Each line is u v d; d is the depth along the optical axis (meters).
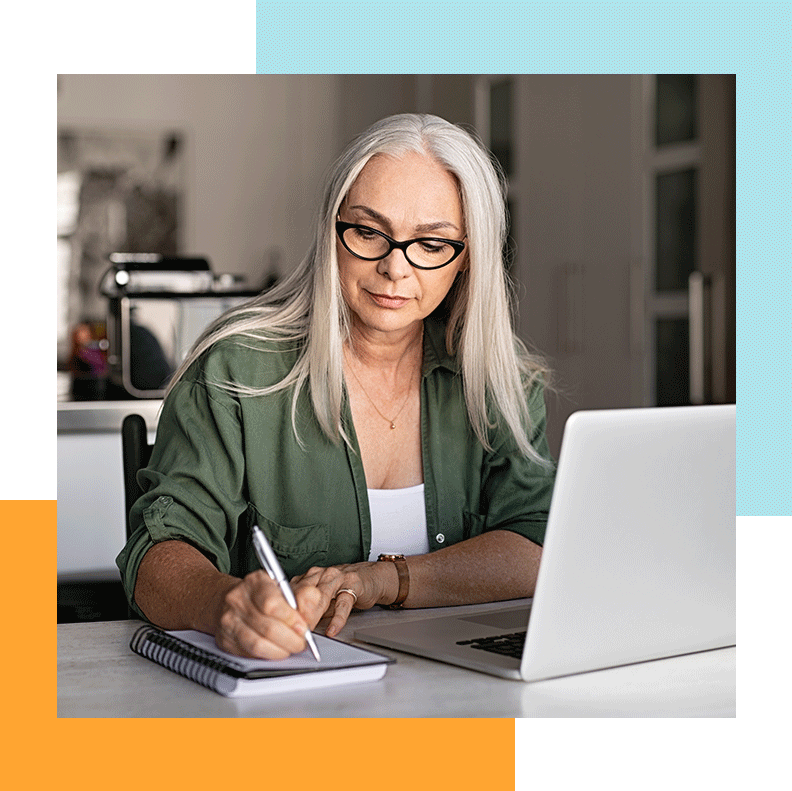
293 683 0.90
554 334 4.62
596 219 4.25
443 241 1.32
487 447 1.52
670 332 3.75
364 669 0.93
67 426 2.55
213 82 6.16
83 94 5.96
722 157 3.40
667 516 0.98
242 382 1.38
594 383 4.27
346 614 1.13
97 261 6.00
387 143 1.30
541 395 1.60
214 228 6.21
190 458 1.30
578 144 4.38
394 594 1.24
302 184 6.34
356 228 1.31
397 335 1.43
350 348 1.45
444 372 1.51
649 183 3.86
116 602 2.67
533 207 4.82
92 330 3.44
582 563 0.93
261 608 0.92
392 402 1.48
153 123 6.08
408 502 1.48
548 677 0.95
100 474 2.62
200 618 1.02
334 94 6.35
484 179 1.35
